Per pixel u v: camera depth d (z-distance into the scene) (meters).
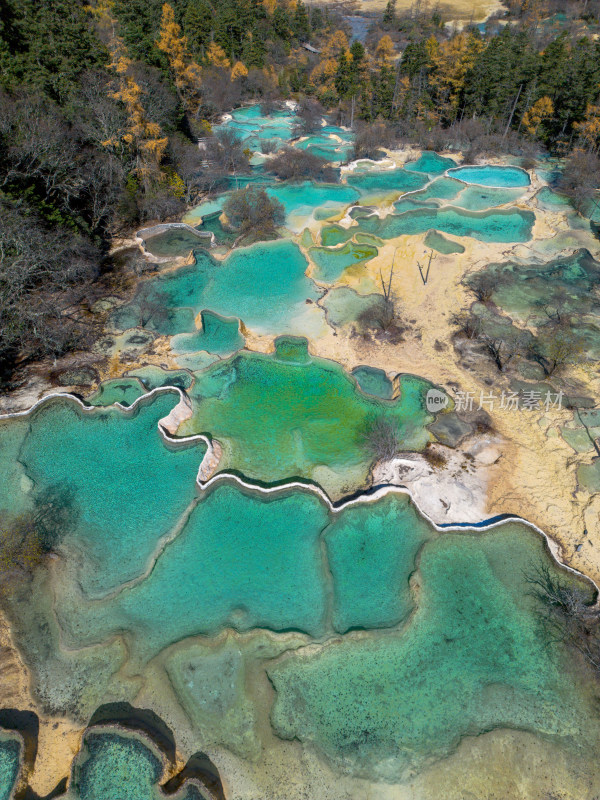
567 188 62.94
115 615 26.23
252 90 95.25
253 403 37.31
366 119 83.50
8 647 25.05
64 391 37.75
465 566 27.97
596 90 66.94
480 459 32.91
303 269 50.47
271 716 22.86
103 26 79.75
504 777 21.19
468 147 76.44
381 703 23.20
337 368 39.62
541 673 24.08
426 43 83.50
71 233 47.03
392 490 30.73
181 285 48.75
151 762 21.42
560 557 28.16
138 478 32.38
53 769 21.59
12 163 44.81
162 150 58.75
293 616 26.14
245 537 29.47
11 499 31.19
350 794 20.88
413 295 46.62
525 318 43.81
